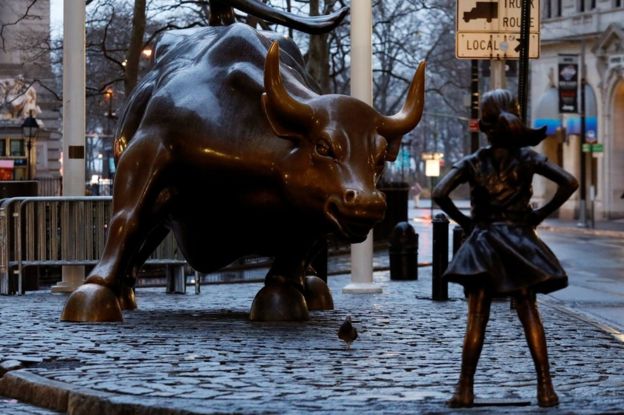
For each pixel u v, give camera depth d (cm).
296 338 1292
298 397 888
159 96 1459
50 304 1766
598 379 1018
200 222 1462
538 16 2194
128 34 4741
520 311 840
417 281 2464
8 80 6625
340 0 3822
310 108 1287
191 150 1407
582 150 5994
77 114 2055
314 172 1278
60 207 2017
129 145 1462
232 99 1408
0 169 5572
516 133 840
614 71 6856
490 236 834
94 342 1242
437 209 8375
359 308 1725
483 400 865
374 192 1251
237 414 802
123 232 1448
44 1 6975
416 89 1328
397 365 1078
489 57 2194
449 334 1359
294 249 1473
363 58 2083
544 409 817
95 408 876
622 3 6888
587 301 2109
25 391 974
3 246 2014
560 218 7019
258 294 1506
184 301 1897
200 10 4091
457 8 2188
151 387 934
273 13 1616
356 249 2094
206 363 1080
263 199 1372
